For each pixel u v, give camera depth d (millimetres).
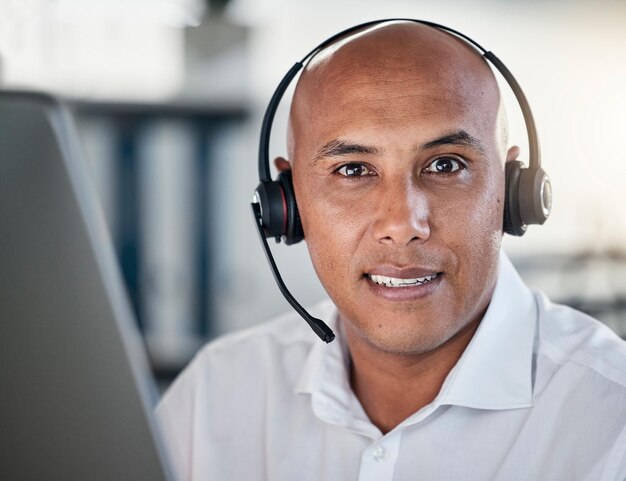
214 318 4145
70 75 3871
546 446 1149
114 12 4270
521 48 5730
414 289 1114
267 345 1447
